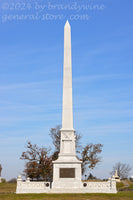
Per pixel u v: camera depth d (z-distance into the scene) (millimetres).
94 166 61125
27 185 40062
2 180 69688
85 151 62219
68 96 42719
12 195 36250
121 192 40312
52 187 38969
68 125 41781
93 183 39938
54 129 64875
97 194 36250
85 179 58594
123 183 70625
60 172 39594
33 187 39938
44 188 39781
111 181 39969
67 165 39781
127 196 35062
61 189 38438
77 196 34281
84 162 61594
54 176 39500
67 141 41219
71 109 42250
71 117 42000
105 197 33938
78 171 39594
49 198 32531
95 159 61344
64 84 43250
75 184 38875
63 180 39156
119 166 104312
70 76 43531
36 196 34719
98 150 62188
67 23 46094
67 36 45375
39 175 60438
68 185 38844
